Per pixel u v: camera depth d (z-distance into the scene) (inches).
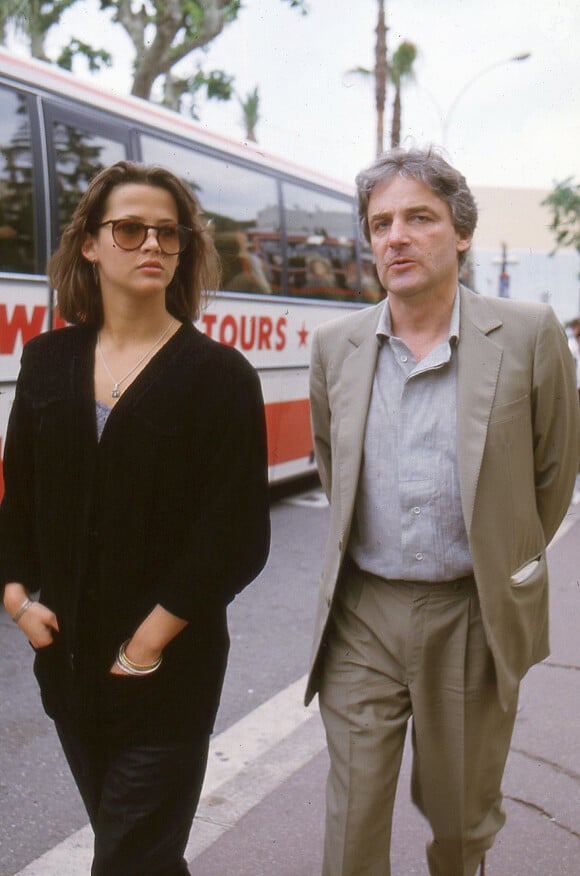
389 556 86.7
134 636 74.7
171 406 73.9
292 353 340.8
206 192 293.1
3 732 150.6
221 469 75.1
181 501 75.0
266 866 112.6
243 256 310.8
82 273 78.9
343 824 85.7
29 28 513.7
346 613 90.5
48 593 78.5
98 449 74.5
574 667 178.4
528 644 89.4
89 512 74.6
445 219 86.2
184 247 78.0
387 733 87.4
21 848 117.0
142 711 75.4
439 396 85.8
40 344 79.4
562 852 116.0
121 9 519.2
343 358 90.6
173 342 75.9
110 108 255.9
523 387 85.7
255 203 317.7
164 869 77.1
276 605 223.9
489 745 90.0
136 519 74.2
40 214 226.8
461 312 86.7
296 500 366.0
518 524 86.4
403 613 86.7
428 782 89.5
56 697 79.0
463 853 91.5
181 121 285.9
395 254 85.7
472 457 83.5
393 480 86.5
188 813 78.7
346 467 88.0
